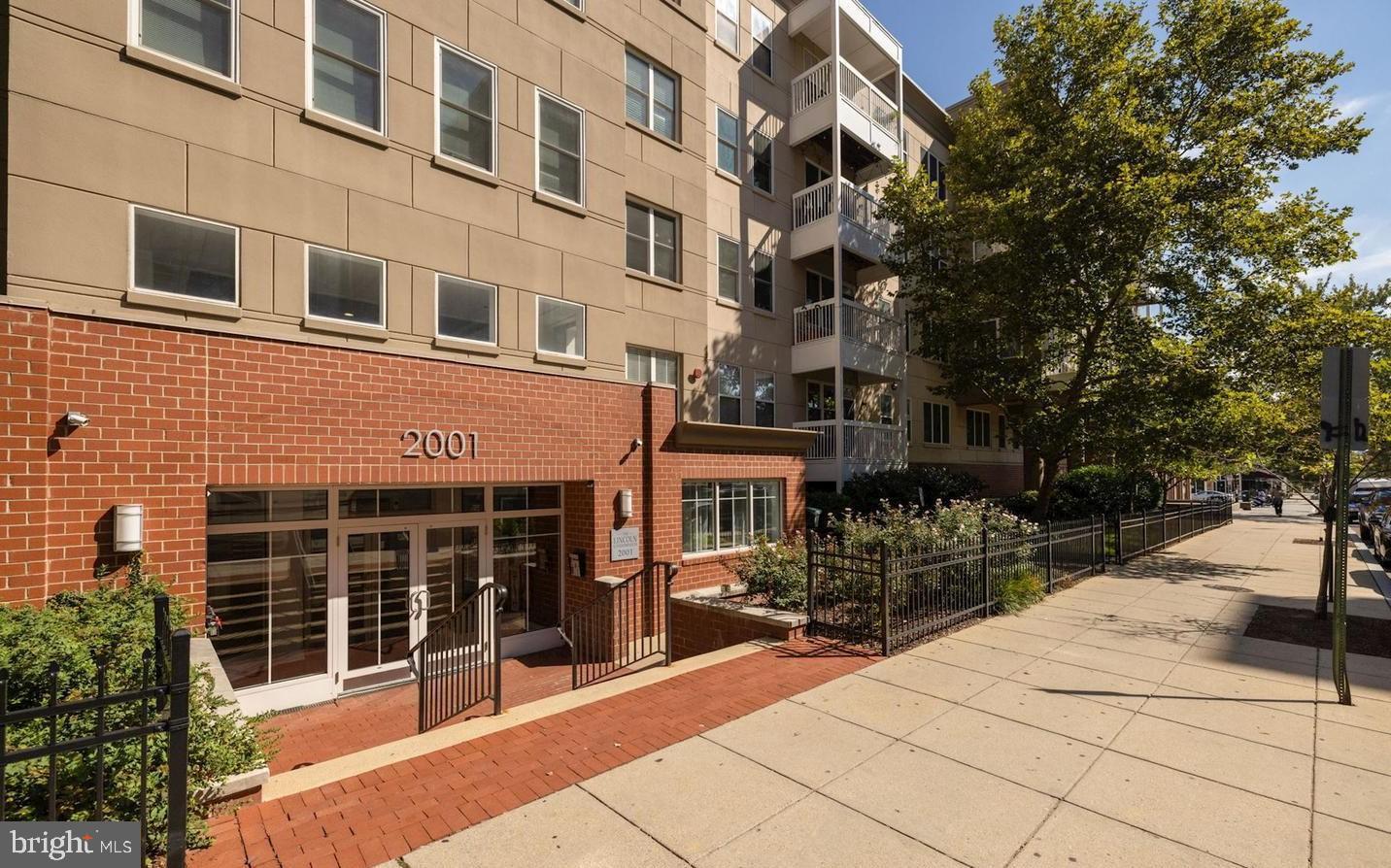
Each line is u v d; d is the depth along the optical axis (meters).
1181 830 3.61
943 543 8.70
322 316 7.77
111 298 6.35
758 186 16.86
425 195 8.66
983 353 16.81
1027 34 16.38
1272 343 13.72
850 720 5.16
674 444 10.45
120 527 5.51
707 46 15.66
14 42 5.94
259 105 7.34
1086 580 11.41
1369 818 3.72
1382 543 13.63
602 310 10.67
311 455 6.83
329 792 4.11
